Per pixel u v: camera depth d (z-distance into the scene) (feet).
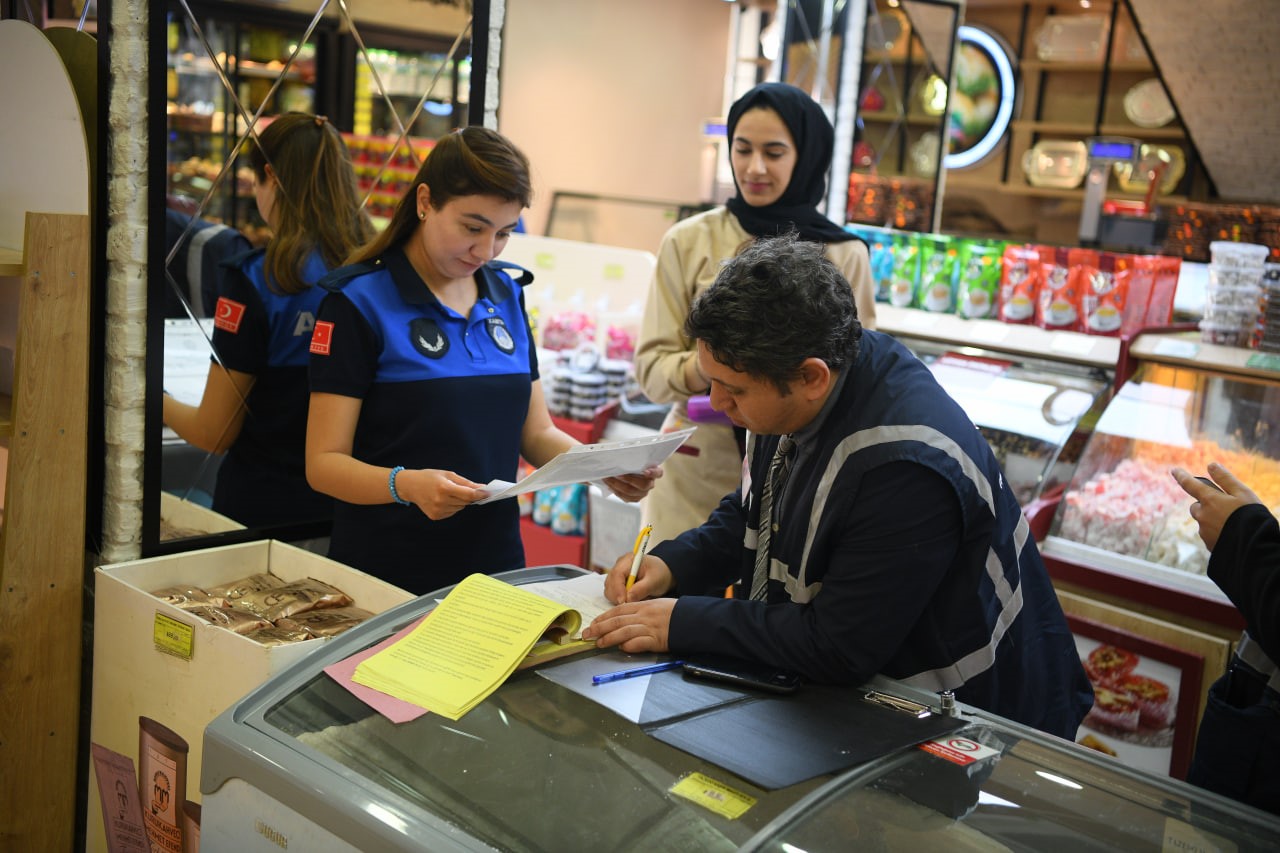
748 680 4.89
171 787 6.29
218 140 6.93
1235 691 5.42
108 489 6.91
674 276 9.48
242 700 4.79
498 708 4.63
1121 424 10.11
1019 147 26.14
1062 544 9.63
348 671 4.98
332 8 7.33
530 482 5.57
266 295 7.27
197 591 6.70
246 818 4.47
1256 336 9.54
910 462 4.83
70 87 6.66
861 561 4.87
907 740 4.46
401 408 6.59
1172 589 8.86
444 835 3.84
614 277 18.08
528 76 27.91
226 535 7.41
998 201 26.68
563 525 13.17
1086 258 10.67
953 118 26.76
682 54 30.99
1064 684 5.82
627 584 5.79
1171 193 22.94
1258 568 4.88
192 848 6.24
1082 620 9.25
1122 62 24.18
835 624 4.87
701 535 6.07
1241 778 5.19
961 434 5.02
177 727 6.16
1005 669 5.47
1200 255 11.43
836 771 4.21
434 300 6.70
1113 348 10.37
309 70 7.34
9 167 7.31
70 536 6.77
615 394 14.02
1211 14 13.61
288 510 7.74
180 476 7.25
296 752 4.39
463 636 5.15
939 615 5.21
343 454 6.48
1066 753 4.49
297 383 7.54
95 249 6.81
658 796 4.04
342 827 4.04
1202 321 10.09
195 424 7.17
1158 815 4.08
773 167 9.23
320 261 7.49
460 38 8.07
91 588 7.13
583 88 29.04
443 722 4.55
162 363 6.88
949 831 3.89
